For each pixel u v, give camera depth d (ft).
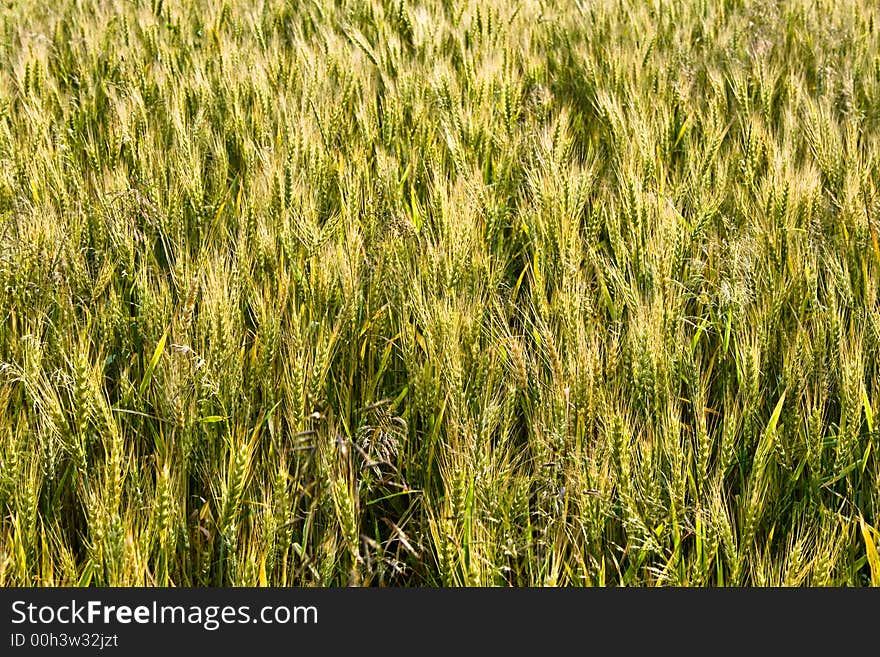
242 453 8.64
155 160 15.93
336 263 11.91
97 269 13.29
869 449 10.08
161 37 24.11
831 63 21.35
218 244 14.14
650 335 10.38
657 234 12.77
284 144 15.92
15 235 12.68
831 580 8.79
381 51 21.49
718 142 16.52
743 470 10.35
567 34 23.52
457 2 25.85
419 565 9.70
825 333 10.92
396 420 10.44
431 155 16.56
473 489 8.45
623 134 16.70
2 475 8.64
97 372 9.70
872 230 13.37
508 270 14.19
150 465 9.88
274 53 21.13
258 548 8.54
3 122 17.06
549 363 10.19
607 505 8.89
